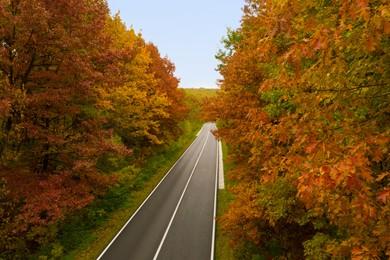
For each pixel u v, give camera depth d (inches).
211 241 583.5
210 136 2249.0
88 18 485.7
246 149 474.9
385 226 145.7
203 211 738.2
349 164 121.6
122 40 832.3
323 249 263.4
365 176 119.0
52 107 460.1
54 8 406.9
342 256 215.3
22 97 384.8
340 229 257.8
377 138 136.8
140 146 1141.7
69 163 513.0
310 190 121.2
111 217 695.7
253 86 456.1
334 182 119.8
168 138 1229.7
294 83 148.9
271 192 327.9
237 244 442.3
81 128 522.6
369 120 164.6
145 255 536.7
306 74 143.1
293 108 295.9
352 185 121.3
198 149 1654.8
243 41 452.4
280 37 199.6
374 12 117.4
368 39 121.6
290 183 287.4
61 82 456.8
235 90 478.9
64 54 427.5
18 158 463.2
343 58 155.8
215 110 511.2
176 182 991.0
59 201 425.7
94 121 515.8
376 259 149.7
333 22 156.3
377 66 151.2
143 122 907.4
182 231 628.7
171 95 1192.2
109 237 601.9
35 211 393.7
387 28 105.8
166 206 774.5
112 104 780.6
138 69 831.1
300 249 399.9
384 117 163.9
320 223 291.9
